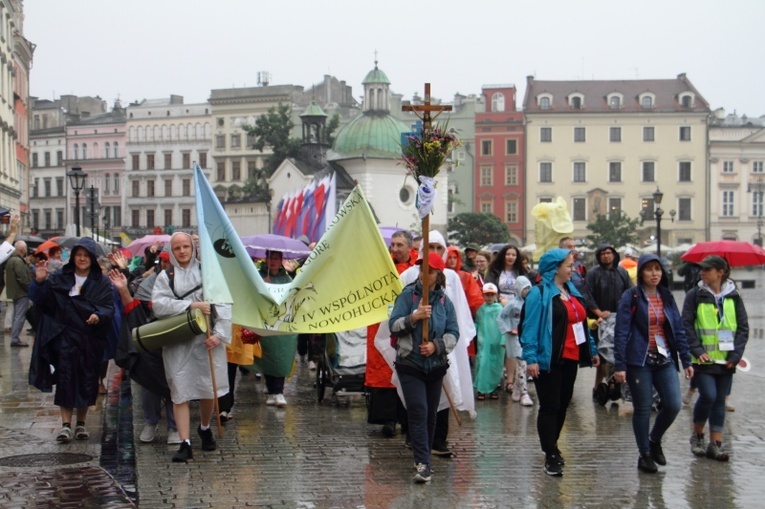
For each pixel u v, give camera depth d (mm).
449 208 107062
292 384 16281
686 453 10578
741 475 9508
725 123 116812
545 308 9273
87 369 10594
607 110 105312
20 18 58906
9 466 9516
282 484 8969
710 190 105188
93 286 10570
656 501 8477
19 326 20781
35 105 123562
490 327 14531
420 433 9156
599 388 14094
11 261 20609
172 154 111312
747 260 14430
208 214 11500
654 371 9789
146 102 117875
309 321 11523
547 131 105812
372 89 70562
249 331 12258
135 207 113125
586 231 105812
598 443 11141
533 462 10047
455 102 113250
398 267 11516
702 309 10289
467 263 17359
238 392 15227
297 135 107062
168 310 9766
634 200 105688
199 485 8891
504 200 106438
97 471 9273
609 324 14000
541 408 9469
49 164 118375
